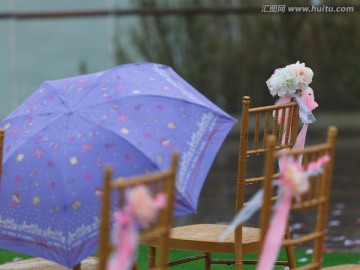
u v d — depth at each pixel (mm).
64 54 24953
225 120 6938
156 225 5426
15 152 6645
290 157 6270
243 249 7953
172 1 25094
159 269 5410
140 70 7156
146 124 6551
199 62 25000
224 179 17625
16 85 24797
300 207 6000
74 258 6285
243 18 24844
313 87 25375
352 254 11320
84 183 6324
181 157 6488
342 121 25062
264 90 25141
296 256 11180
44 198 6387
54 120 6715
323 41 24891
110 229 6137
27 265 7887
